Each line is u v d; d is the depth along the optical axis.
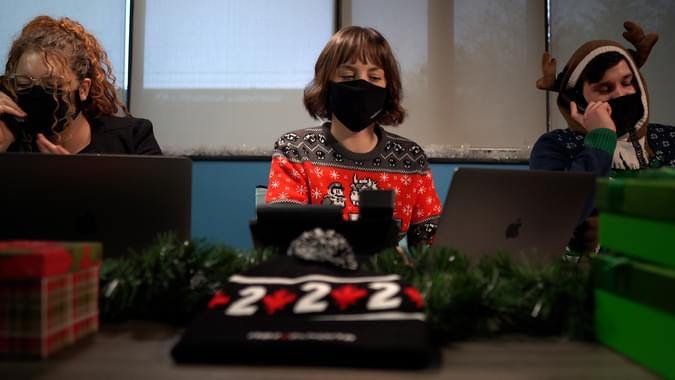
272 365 0.68
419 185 1.83
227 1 3.16
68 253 0.75
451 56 3.14
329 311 0.72
